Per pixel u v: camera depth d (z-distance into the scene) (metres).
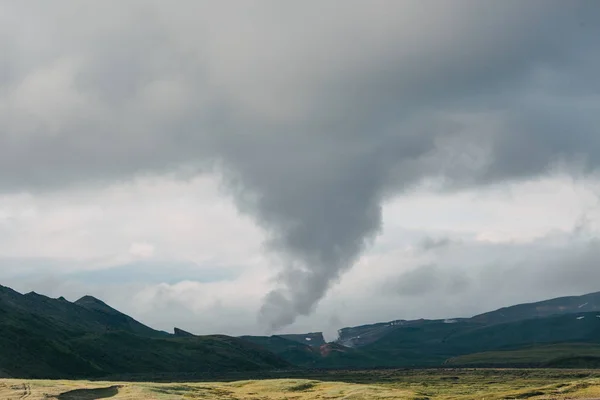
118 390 154.88
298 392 180.12
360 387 178.62
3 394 137.00
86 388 150.88
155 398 141.75
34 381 164.12
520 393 189.88
